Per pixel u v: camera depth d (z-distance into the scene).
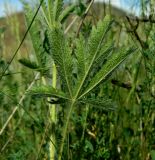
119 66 0.30
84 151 0.49
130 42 0.55
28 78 0.66
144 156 0.53
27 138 0.62
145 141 0.53
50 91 0.29
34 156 0.55
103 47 0.29
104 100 0.30
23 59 0.34
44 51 0.35
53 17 0.32
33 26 0.35
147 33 0.52
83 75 0.29
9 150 0.56
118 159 0.55
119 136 0.57
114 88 0.55
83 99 0.30
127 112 0.58
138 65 0.54
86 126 0.52
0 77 0.41
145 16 0.52
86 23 0.49
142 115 0.54
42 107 0.56
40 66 0.35
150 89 0.51
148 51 0.47
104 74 0.30
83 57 0.29
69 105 0.30
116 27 0.60
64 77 0.29
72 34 0.49
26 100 0.62
